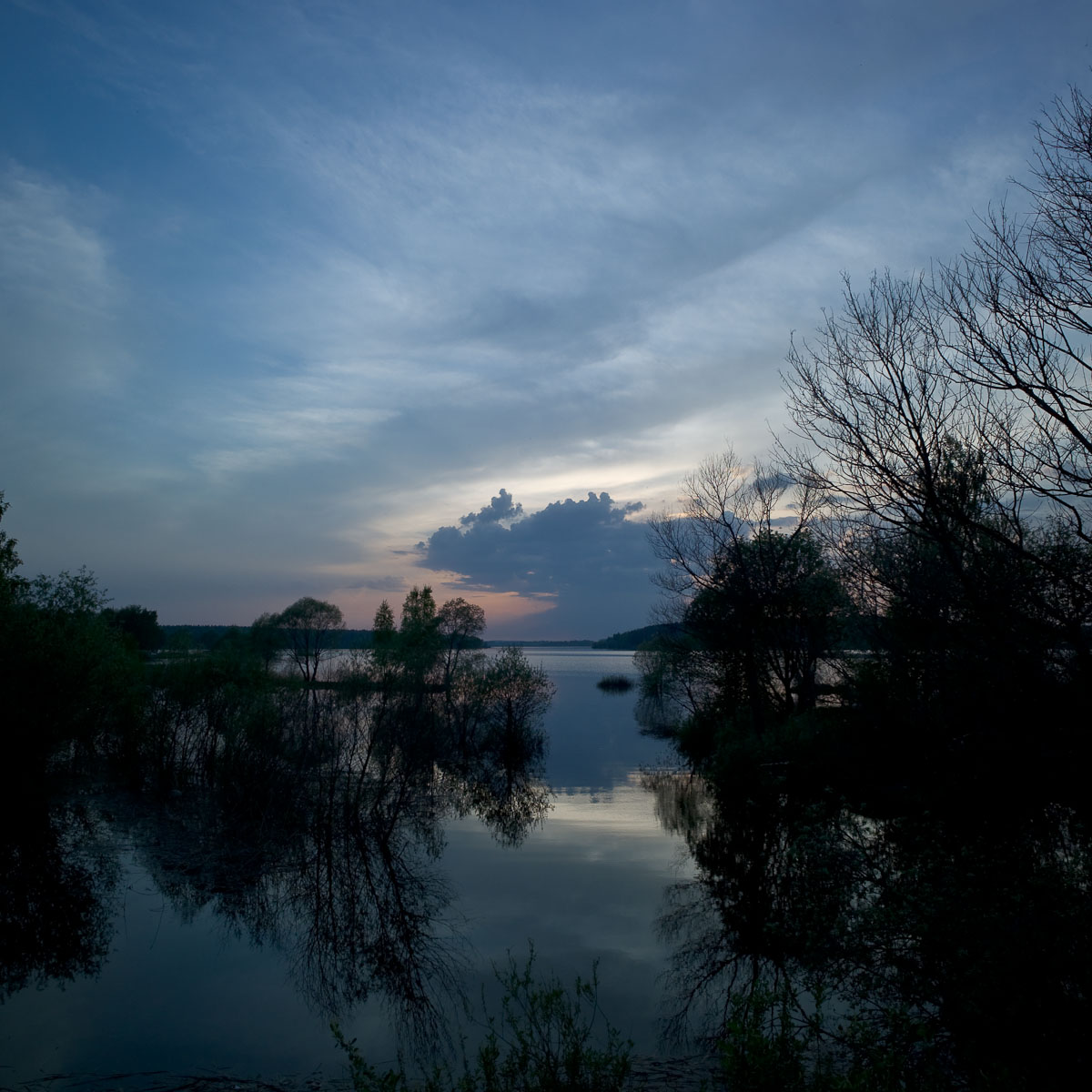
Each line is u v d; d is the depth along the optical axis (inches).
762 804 809.5
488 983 383.9
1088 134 342.6
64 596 907.4
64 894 533.0
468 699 1291.8
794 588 1006.4
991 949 281.0
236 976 394.9
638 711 1999.3
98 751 1022.4
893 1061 218.1
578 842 684.1
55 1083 285.6
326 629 2628.0
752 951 417.4
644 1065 288.8
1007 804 449.4
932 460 378.6
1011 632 365.1
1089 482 329.7
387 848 660.7
